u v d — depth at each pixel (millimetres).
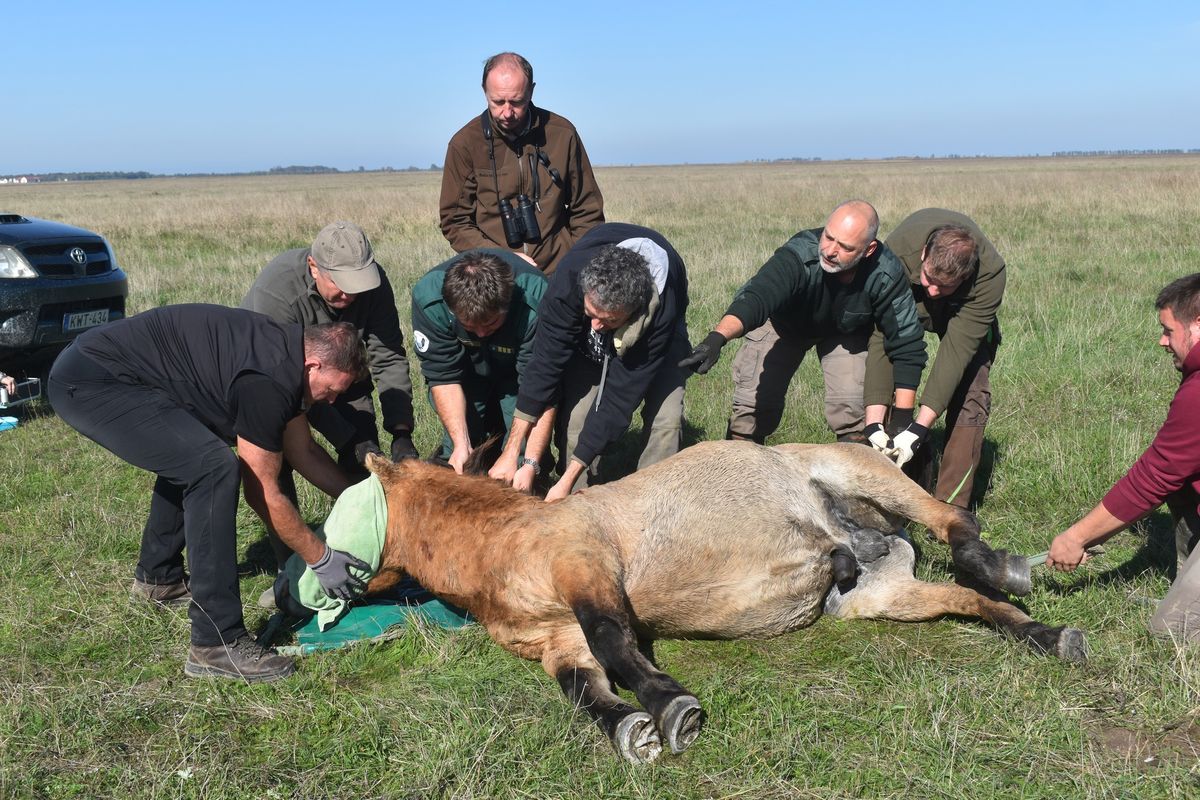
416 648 3863
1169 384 7246
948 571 4449
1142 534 4672
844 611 4043
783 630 3865
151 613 4164
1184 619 3570
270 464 3680
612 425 4348
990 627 3809
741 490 3832
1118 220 19688
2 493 5641
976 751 3023
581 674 3363
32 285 7695
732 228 20891
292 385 3596
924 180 40906
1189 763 2988
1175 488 3619
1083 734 3121
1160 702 3250
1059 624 3865
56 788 3039
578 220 5867
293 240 20594
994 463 5773
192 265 15500
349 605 4223
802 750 3074
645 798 2883
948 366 4641
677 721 2932
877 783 2932
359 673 3756
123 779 3055
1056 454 5672
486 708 3334
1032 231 18219
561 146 5672
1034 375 7602
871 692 3416
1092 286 11617
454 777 3023
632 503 3789
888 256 4582
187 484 3623
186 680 3686
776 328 5176
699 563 3695
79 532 5031
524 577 3516
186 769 3100
